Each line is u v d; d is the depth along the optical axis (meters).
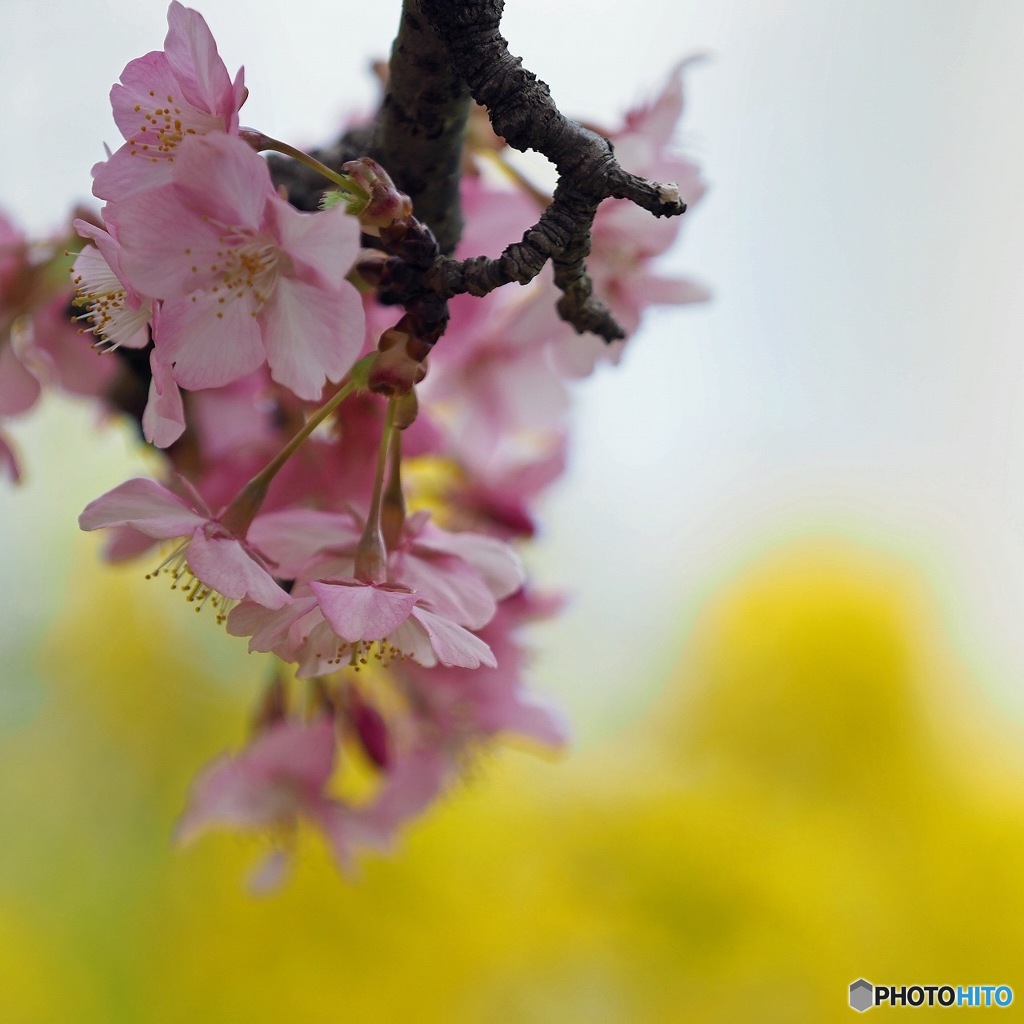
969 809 1.32
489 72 0.54
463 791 0.74
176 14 0.55
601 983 1.17
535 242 0.55
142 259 0.55
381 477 0.56
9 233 0.62
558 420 0.64
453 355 0.63
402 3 0.56
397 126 0.57
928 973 1.18
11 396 0.62
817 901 1.20
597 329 0.56
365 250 0.56
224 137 0.54
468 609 0.56
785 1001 1.15
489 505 0.64
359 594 0.55
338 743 0.63
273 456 0.61
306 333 0.54
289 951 1.17
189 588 0.58
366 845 0.63
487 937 1.18
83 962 1.23
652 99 0.60
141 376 0.63
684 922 1.18
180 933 1.23
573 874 1.23
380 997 1.15
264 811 0.63
